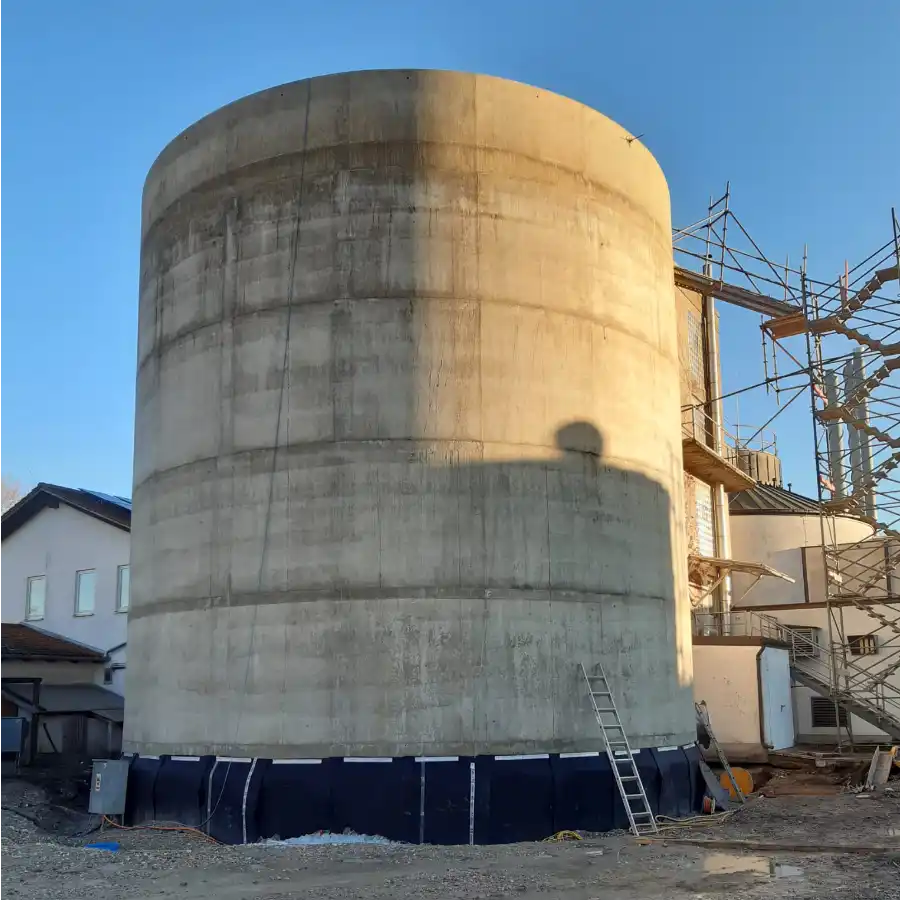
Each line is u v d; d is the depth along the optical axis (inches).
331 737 590.2
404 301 633.6
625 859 502.9
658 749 667.4
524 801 585.3
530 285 656.4
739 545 1382.9
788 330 1099.9
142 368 761.6
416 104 655.1
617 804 618.2
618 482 678.5
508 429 634.2
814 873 451.8
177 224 722.8
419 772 579.2
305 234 653.3
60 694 1094.4
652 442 721.6
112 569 1181.7
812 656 1101.1
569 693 621.0
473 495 619.5
